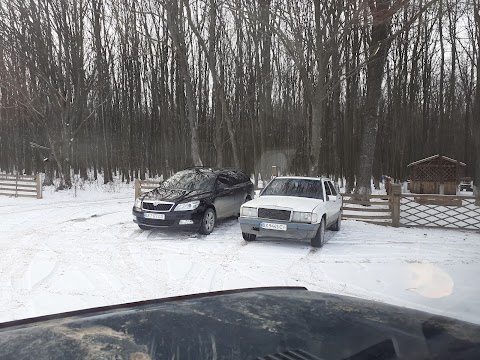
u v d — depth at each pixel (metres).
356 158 21.45
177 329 1.39
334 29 12.09
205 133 27.61
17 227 9.59
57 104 19.98
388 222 11.04
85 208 13.44
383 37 14.34
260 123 23.72
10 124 28.28
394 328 1.41
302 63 12.80
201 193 9.34
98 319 1.52
